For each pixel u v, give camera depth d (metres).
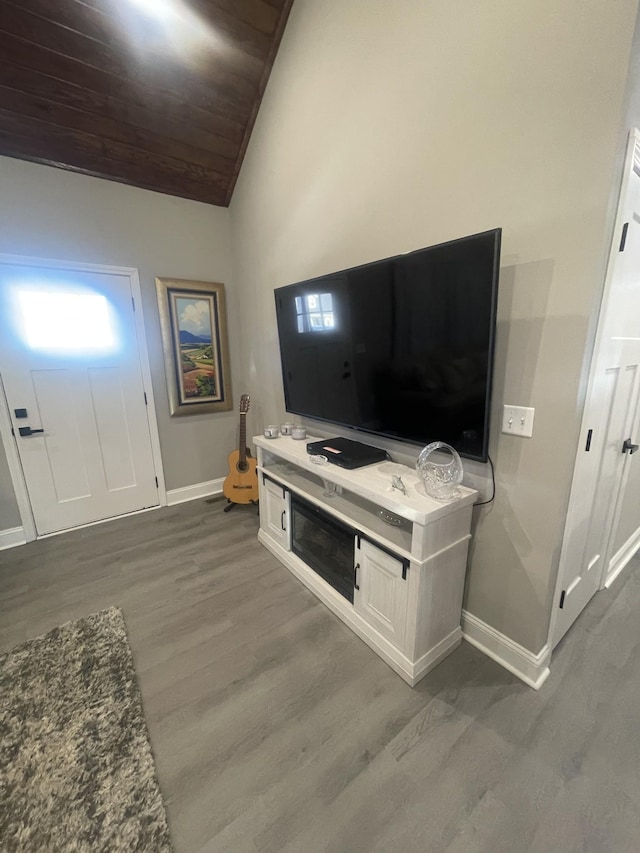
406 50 1.59
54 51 1.99
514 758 1.26
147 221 2.89
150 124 2.46
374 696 1.49
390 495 1.53
